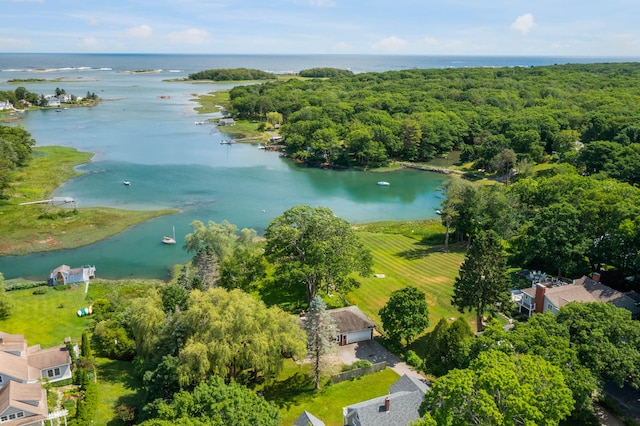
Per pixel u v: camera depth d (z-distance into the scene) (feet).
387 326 219.20
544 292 234.99
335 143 593.42
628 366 155.63
